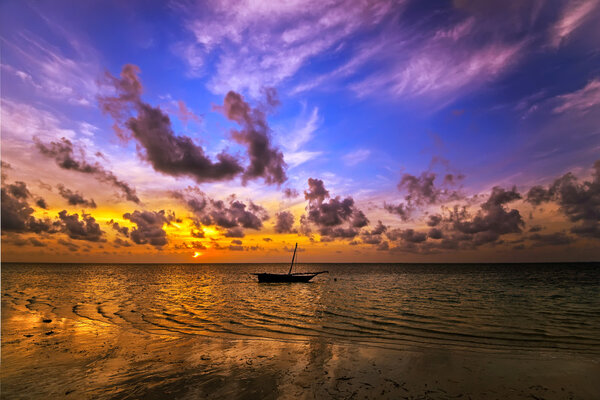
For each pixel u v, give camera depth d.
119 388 7.15
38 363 8.98
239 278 74.44
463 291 37.78
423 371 8.34
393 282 57.00
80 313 19.67
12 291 36.09
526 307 23.19
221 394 6.84
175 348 10.70
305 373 8.16
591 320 17.55
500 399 6.67
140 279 67.31
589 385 7.38
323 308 22.70
